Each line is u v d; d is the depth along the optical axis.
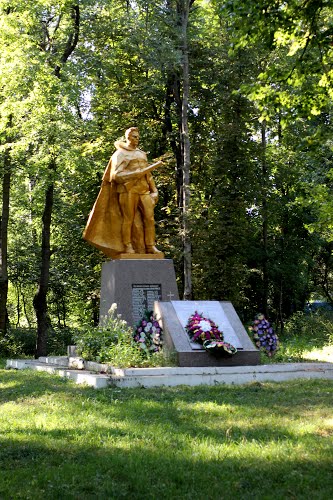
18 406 10.90
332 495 6.16
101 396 11.46
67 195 30.91
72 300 33.44
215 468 7.02
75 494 6.32
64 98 23.95
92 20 27.31
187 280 27.14
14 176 27.55
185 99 27.83
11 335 27.39
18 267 31.86
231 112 29.98
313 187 26.27
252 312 37.25
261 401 10.83
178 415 9.80
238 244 30.02
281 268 34.12
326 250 37.81
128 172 17.39
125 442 8.23
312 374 13.89
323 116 26.98
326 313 33.94
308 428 8.69
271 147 32.78
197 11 30.64
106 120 30.41
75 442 8.26
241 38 12.59
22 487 6.53
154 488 6.49
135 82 30.78
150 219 17.62
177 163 31.36
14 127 24.33
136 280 16.88
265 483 6.55
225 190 30.14
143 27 27.53
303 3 12.12
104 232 17.58
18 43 23.70
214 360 14.02
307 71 13.04
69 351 18.17
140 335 14.98
